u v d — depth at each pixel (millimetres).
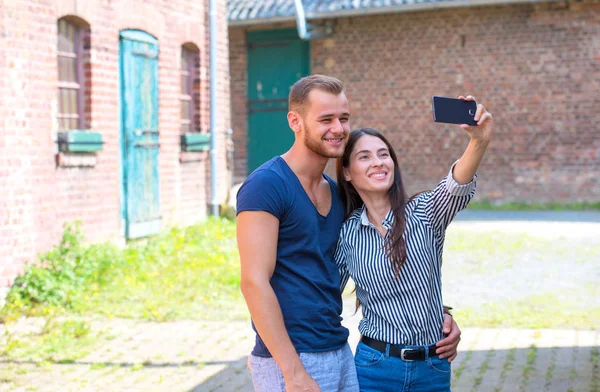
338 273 3375
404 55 18312
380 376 3504
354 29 18703
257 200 3072
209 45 13938
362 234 3482
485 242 12703
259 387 3229
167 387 6133
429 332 3502
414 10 17984
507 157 17656
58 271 9227
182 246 11758
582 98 17141
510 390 5938
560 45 17188
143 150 11945
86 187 10508
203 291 9352
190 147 13227
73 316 8367
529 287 9711
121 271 9969
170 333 7758
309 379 3018
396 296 3471
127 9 11516
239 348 7238
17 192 9125
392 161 3520
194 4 13586
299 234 3162
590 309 8586
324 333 3213
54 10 9828
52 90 9773
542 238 13070
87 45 10688
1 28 8930
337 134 3145
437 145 18219
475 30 17719
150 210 12117
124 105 11500
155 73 12328
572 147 17266
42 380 6289
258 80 19812
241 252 3086
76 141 10055
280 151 19797
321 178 3400
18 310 8438
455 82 17953
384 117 18578
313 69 19234
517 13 17375
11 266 8961
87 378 6352
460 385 6062
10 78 9055
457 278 10289
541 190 17500
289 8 18609
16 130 9141
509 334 7633
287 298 3154
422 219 3484
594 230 13883
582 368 6480
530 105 17453
